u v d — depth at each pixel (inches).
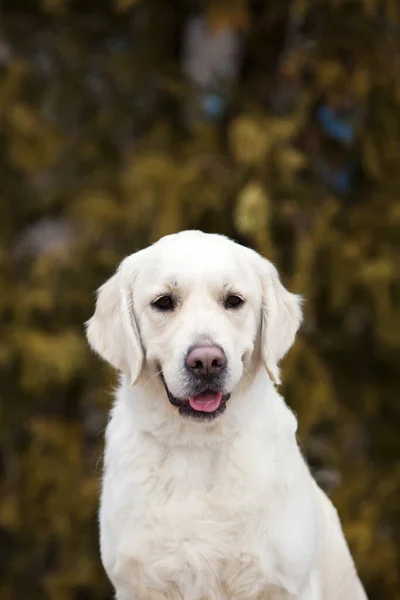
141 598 189.3
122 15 381.7
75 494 352.5
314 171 357.4
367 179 365.4
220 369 177.6
